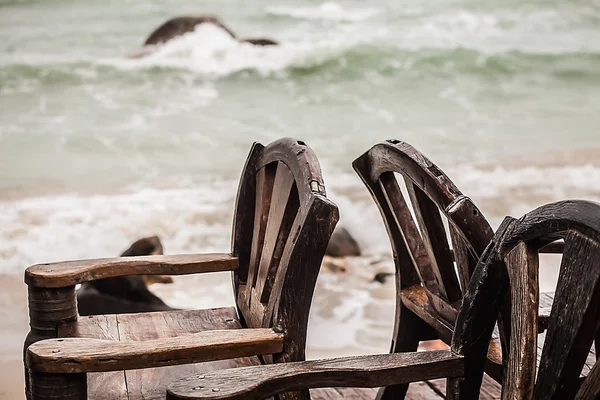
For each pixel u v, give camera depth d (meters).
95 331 2.72
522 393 1.83
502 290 1.99
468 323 2.03
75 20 15.65
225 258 2.91
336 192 8.23
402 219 2.75
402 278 2.89
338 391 3.39
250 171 2.89
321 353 4.57
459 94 13.91
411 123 12.35
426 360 2.03
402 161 2.43
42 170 9.45
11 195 8.42
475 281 2.00
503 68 14.60
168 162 10.02
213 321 2.88
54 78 12.98
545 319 2.43
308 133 11.63
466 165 10.00
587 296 1.66
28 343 2.69
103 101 12.39
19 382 4.27
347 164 9.98
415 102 13.40
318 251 2.22
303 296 2.24
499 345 2.31
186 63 13.73
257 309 2.60
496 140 11.45
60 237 7.15
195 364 2.57
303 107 12.82
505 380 1.91
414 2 17.42
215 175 9.48
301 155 2.38
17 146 10.39
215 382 1.89
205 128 11.58
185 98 12.78
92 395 2.34
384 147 2.56
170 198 8.40
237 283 2.94
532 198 8.54
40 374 2.06
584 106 13.53
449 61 14.73
